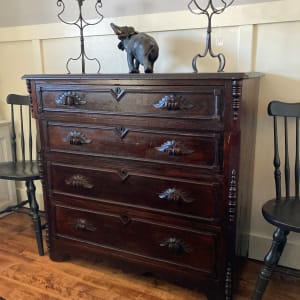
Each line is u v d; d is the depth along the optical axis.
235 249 1.36
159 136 1.32
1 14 2.14
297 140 1.46
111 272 1.69
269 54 1.55
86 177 1.53
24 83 2.22
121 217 1.50
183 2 1.64
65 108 1.48
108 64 1.91
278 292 1.53
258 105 1.63
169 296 1.51
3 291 1.54
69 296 1.51
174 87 1.24
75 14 1.92
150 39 1.48
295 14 1.45
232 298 1.41
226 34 1.60
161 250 1.46
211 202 1.30
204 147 1.25
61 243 1.72
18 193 2.45
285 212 1.29
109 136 1.42
